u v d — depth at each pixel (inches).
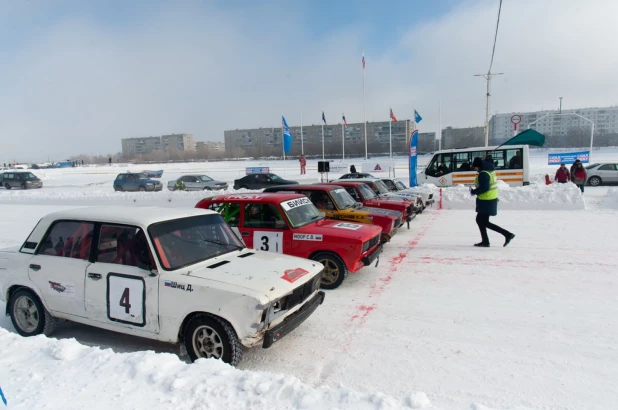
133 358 135.0
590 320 194.5
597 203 607.5
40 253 186.5
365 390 140.3
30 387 120.7
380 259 325.1
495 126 4815.5
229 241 194.5
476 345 172.6
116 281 163.5
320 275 186.5
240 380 122.3
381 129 4222.4
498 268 288.2
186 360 159.9
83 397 115.0
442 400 133.2
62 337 187.0
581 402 130.2
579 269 278.2
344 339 181.5
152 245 161.3
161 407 110.3
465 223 479.5
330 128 4503.0
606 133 4315.9
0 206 817.5
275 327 150.9
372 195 435.5
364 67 1363.2
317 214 288.0
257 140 5098.4
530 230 419.2
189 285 150.9
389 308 218.1
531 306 214.5
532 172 1282.0
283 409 109.8
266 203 265.7
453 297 232.5
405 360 161.2
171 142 5802.2
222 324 146.6
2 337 157.2
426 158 2876.5
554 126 4638.3
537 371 150.3
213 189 1069.8
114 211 186.5
